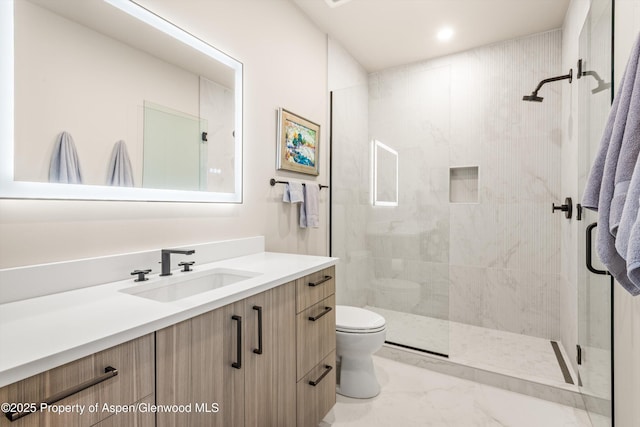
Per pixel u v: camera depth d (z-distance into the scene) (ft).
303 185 7.30
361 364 6.36
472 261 9.50
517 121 8.87
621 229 2.30
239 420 3.41
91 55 3.70
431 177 8.26
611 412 4.40
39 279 3.19
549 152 8.51
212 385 3.09
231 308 3.32
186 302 3.00
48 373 1.96
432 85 8.24
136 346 2.44
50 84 3.35
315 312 4.88
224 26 5.49
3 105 3.04
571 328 7.09
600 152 3.06
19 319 2.55
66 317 2.60
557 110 8.39
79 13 3.61
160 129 4.46
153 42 4.38
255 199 6.22
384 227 8.79
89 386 2.14
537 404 5.99
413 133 8.45
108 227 3.88
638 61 2.65
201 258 4.96
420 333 8.18
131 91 4.11
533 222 8.71
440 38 8.82
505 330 9.07
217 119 5.34
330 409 5.31
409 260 8.51
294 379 4.34
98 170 3.76
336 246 9.20
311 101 8.02
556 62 8.38
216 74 5.33
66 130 3.48
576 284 6.59
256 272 4.36
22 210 3.18
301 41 7.62
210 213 5.26
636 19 3.42
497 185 9.14
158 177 4.42
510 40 8.93
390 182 8.71
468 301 9.57
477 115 9.37
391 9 7.59
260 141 6.34
